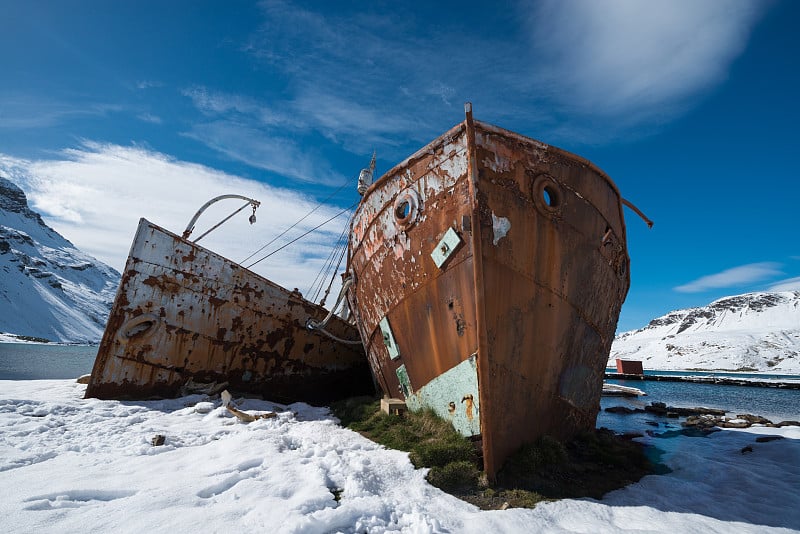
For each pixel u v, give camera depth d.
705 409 11.00
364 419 6.03
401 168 5.30
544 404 4.77
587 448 5.27
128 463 3.81
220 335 8.02
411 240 5.14
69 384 8.65
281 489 3.28
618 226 5.87
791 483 4.30
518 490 3.79
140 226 7.33
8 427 4.71
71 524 2.55
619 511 3.39
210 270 7.93
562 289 4.84
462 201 4.57
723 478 4.46
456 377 4.70
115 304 7.00
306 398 9.41
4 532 2.40
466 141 4.54
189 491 3.13
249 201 9.41
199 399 7.28
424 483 3.76
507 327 4.47
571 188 5.00
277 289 8.69
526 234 4.64
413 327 5.24
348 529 2.79
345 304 11.06
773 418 10.68
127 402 6.80
